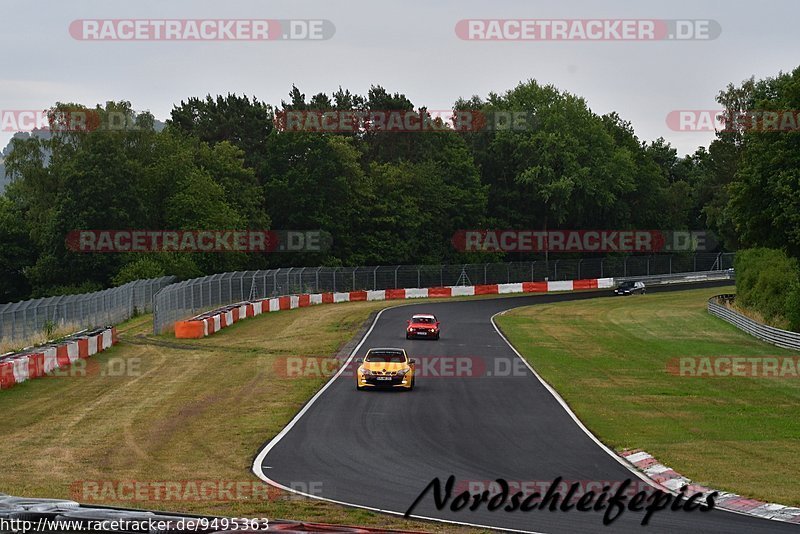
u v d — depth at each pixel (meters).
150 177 89.75
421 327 51.12
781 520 16.05
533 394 32.47
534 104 120.12
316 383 34.78
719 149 122.38
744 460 21.72
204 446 22.66
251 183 99.38
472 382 35.50
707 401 31.78
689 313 72.94
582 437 24.33
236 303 66.12
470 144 122.50
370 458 21.16
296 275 78.94
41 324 44.22
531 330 58.06
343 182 99.81
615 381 36.59
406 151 121.56
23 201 94.62
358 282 85.31
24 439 23.67
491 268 96.56
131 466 20.30
